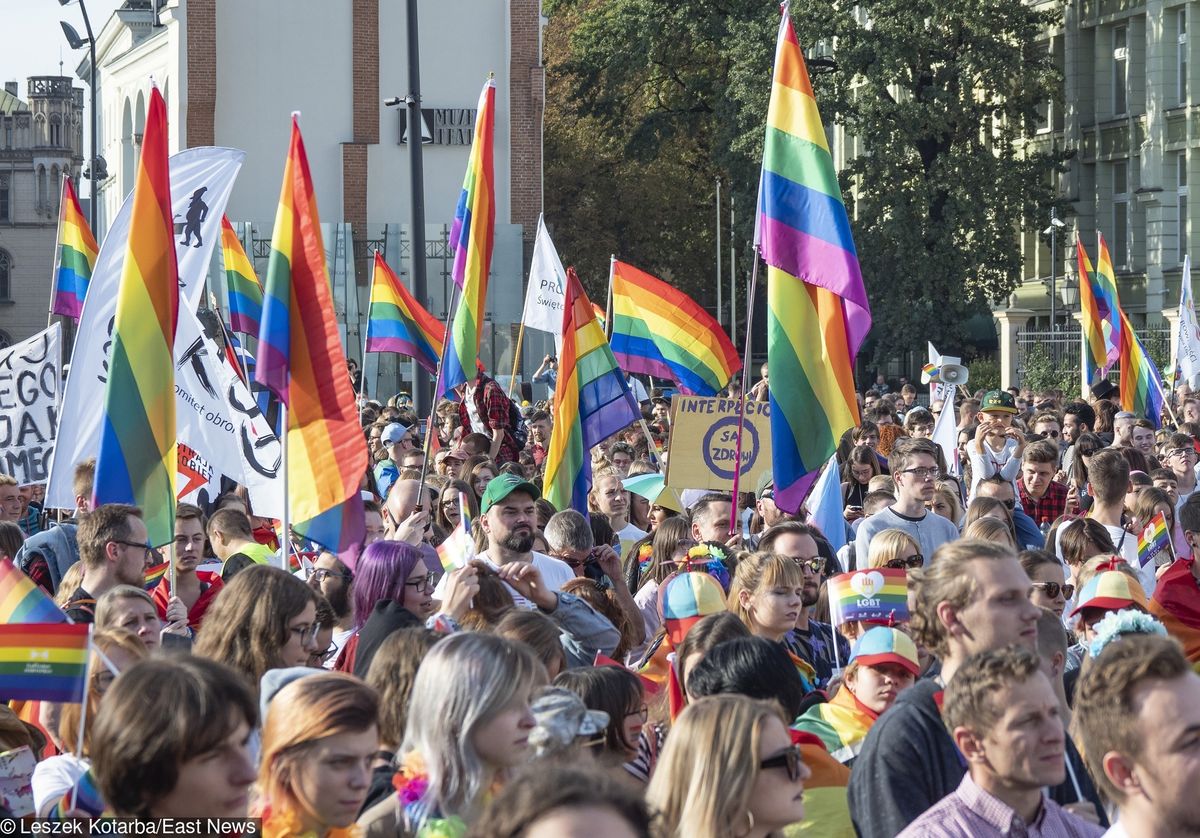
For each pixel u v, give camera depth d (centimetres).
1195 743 966
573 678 1424
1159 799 977
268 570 1557
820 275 2420
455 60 11119
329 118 11081
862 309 2411
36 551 2475
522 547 2191
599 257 14575
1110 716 994
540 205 11156
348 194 11012
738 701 1116
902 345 11525
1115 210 13175
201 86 10856
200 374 2634
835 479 2688
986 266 11669
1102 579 1780
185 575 2283
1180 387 5997
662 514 3086
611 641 1969
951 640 1299
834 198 2428
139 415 2155
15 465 3152
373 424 4556
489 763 1181
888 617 1680
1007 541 2017
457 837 1130
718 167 13075
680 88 14000
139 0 13775
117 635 1434
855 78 13225
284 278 2375
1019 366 10581
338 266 10769
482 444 3741
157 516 2147
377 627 1698
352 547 2333
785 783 1105
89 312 2539
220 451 2638
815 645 2039
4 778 1388
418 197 5000
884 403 5256
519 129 11138
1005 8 11606
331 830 1146
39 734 1514
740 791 1087
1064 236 13300
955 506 2850
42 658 1308
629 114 14262
